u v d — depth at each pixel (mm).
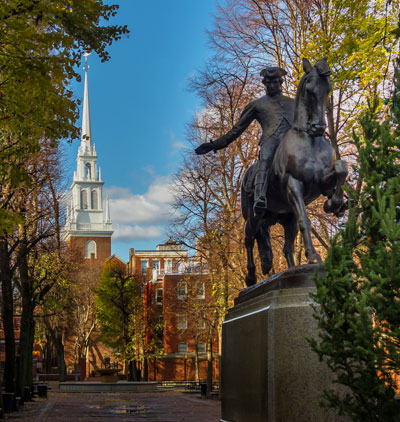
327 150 9617
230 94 26406
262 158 10727
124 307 66500
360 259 6691
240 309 11305
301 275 8969
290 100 11258
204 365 71750
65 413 22719
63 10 13484
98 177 124000
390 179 6574
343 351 6625
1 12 12773
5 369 25859
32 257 32438
